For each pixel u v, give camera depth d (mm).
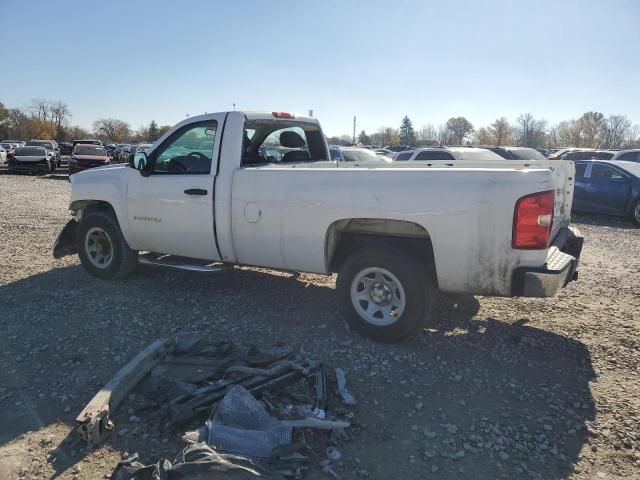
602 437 3152
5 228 9836
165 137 5496
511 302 5664
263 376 3582
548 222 3777
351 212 4242
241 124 4984
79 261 7148
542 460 2932
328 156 6676
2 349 4242
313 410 3244
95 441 2967
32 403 3447
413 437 3123
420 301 4195
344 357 4152
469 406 3484
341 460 2883
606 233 11281
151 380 3600
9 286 5918
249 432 2842
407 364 4062
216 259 5176
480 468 2854
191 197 5121
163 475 2516
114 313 5043
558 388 3746
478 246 3857
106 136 116188
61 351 4211
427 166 5691
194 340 4113
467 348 4395
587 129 81500
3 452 2938
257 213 4730
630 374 3975
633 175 12859
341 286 4496
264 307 5270
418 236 4328
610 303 5734
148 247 5660
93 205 6234
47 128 101062
